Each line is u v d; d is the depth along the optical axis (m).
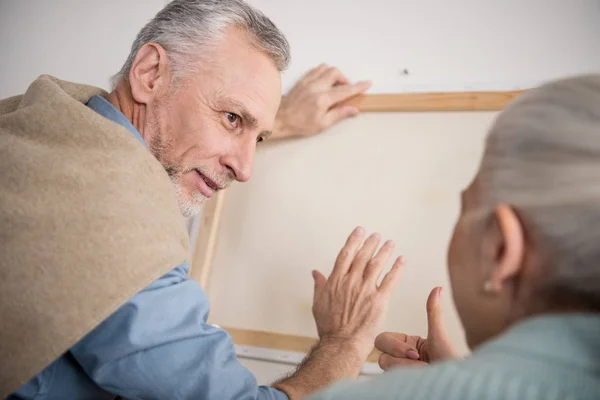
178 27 1.04
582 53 1.24
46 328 0.67
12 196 0.72
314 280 1.16
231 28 1.04
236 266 1.28
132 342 0.71
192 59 1.02
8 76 1.78
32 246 0.70
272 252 1.26
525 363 0.33
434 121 1.23
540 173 0.37
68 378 0.75
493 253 0.40
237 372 0.79
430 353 0.85
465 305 0.44
